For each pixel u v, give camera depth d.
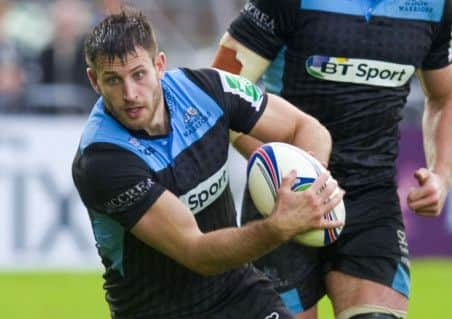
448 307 34.44
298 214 14.96
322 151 17.38
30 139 39.66
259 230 15.06
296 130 17.47
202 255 15.54
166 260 16.70
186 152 16.45
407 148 41.66
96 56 15.52
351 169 19.48
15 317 31.97
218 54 19.75
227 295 17.25
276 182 16.17
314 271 19.67
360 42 19.11
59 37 43.66
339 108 19.31
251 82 18.23
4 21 45.22
